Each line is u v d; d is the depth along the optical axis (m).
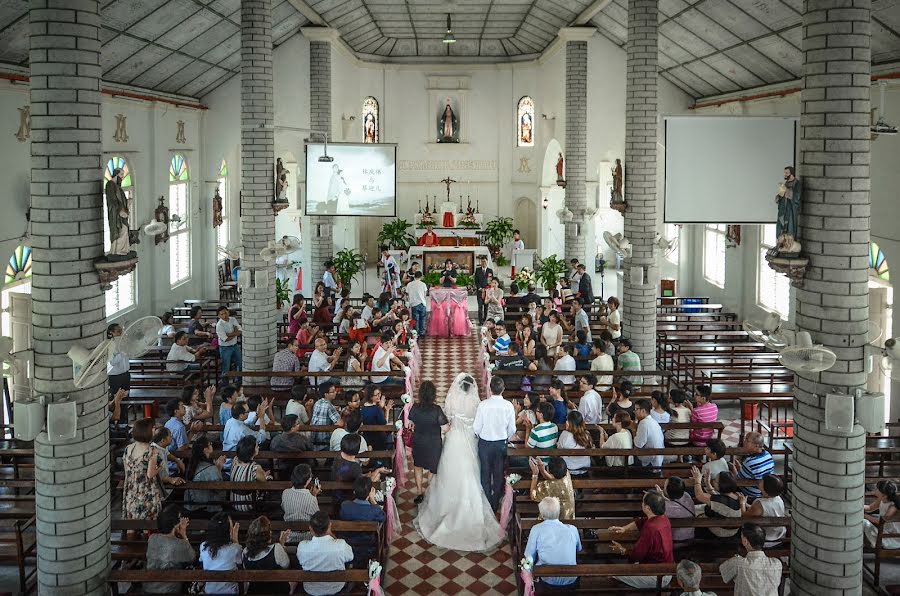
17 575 10.05
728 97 23.80
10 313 14.08
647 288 17.72
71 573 9.23
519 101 35.66
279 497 10.98
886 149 15.41
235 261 30.50
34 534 10.78
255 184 17.61
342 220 33.78
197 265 26.86
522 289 27.52
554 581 8.79
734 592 8.14
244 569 8.30
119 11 16.03
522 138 35.69
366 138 35.41
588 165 28.02
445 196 36.69
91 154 9.18
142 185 21.95
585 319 18.81
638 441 11.41
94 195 9.23
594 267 33.31
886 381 15.40
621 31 25.78
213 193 27.19
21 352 9.05
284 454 11.05
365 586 8.83
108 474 9.64
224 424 12.53
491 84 35.94
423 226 33.72
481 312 24.77
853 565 9.25
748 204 14.28
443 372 20.08
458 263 30.17
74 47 8.91
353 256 27.86
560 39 27.89
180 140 24.67
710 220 14.29
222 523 8.55
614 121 27.83
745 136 14.15
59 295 9.03
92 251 9.26
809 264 9.26
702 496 9.85
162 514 8.45
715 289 25.97
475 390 12.68
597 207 28.19
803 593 9.46
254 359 17.86
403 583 10.20
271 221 17.91
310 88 27.06
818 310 9.22
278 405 15.64
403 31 31.61
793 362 8.77
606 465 11.63
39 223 9.00
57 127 8.91
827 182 9.03
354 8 26.22
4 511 10.66
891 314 15.44
